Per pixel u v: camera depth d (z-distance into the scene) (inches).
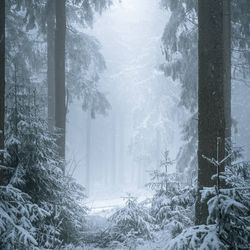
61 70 615.8
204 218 315.0
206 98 325.7
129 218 462.9
